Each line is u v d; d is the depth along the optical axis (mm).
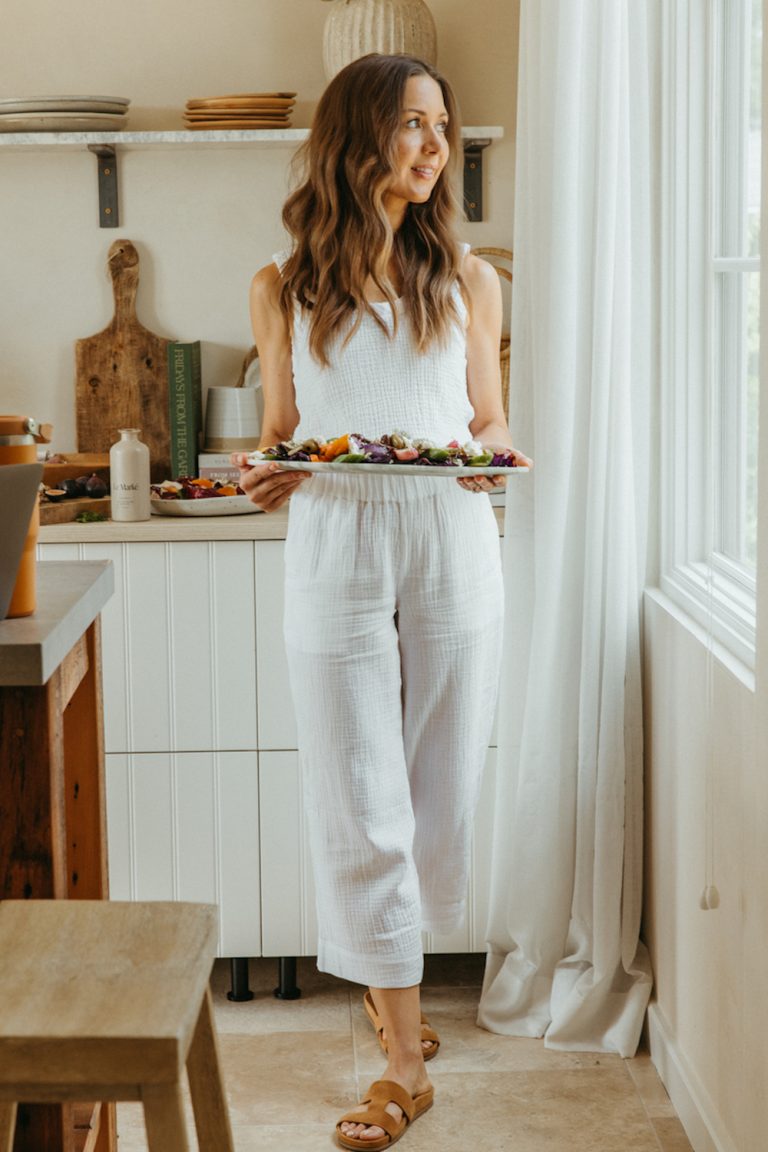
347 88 2219
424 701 2344
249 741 2709
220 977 2938
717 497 2418
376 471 2117
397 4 2828
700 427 2402
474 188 3090
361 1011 2744
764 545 1700
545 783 2559
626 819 2516
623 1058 2525
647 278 2383
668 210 2363
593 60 2330
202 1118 1438
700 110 2299
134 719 2705
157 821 2734
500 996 2660
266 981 2902
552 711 2535
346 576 2234
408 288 2258
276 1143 2260
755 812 1823
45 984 1229
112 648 2688
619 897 2506
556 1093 2408
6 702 1527
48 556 2654
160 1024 1148
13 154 3086
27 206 3107
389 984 2348
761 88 1695
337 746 2287
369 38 2826
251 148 3072
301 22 3072
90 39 3086
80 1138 1837
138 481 2699
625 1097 2395
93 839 1924
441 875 2471
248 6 3068
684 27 2273
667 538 2473
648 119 2336
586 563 2441
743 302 2295
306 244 2289
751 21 2217
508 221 3121
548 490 2453
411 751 2400
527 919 2611
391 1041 2375
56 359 3162
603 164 2291
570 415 2434
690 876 2234
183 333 3156
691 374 2385
